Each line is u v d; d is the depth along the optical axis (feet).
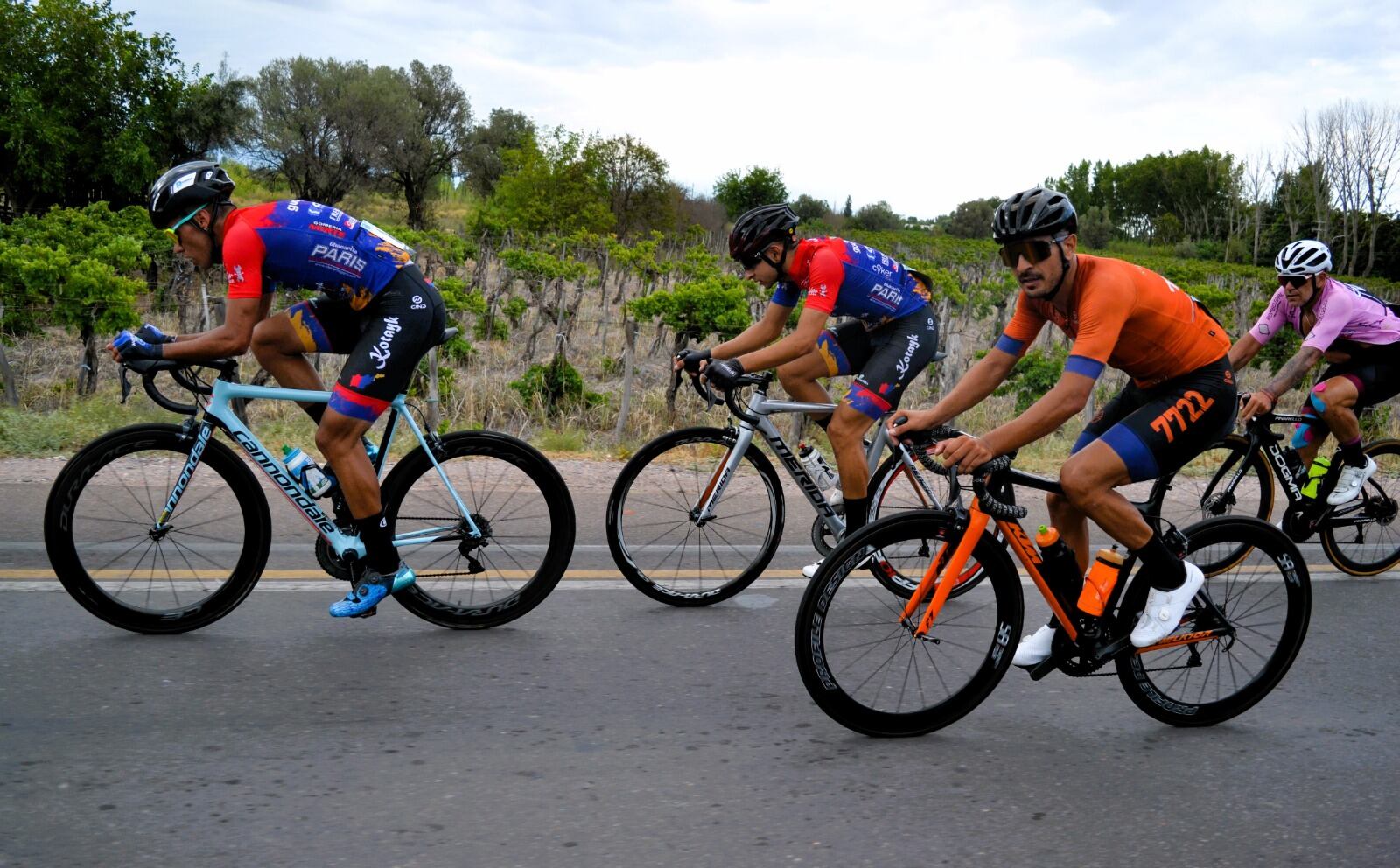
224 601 11.51
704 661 11.49
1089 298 8.94
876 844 7.71
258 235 10.52
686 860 7.37
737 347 14.33
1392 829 8.23
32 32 72.33
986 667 9.83
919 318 14.03
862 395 13.56
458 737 9.25
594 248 67.97
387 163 110.63
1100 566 9.66
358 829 7.62
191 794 8.02
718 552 14.64
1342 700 10.98
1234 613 10.46
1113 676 11.49
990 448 8.73
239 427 11.28
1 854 7.07
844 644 9.71
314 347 12.06
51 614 11.78
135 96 77.00
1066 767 9.14
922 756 9.27
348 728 9.33
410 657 11.15
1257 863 7.64
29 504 16.24
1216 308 53.98
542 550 13.26
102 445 10.89
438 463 11.80
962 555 9.38
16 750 8.59
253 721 9.37
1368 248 146.00
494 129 124.06
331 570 11.89
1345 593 15.05
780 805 8.25
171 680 10.20
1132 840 7.91
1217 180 206.18
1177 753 9.52
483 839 7.55
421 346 11.18
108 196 80.02
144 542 12.22
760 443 23.67
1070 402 8.76
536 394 30.04
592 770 8.72
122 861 7.05
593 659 11.37
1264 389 15.37
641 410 30.71
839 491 14.46
